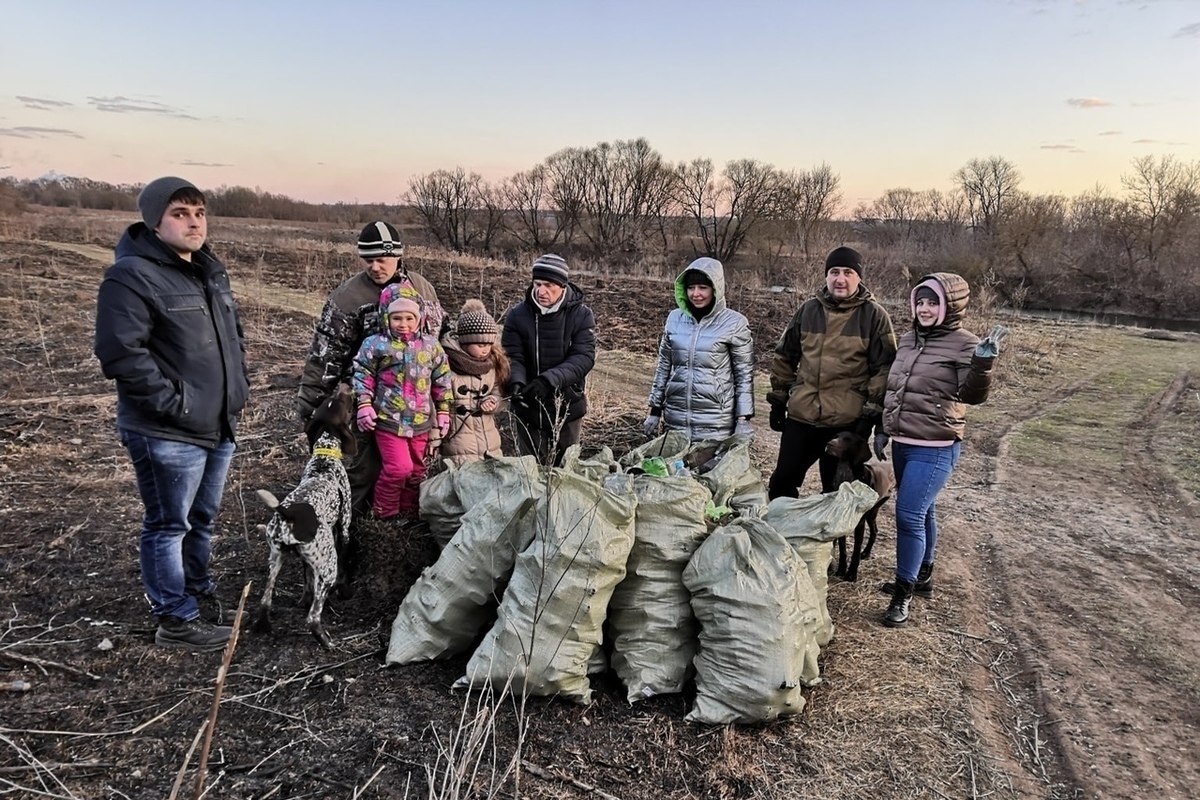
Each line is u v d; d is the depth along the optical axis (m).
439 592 3.50
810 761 3.11
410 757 2.91
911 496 4.23
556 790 2.83
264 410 7.28
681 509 3.54
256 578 4.18
